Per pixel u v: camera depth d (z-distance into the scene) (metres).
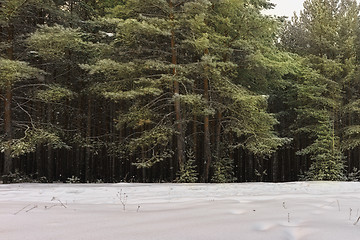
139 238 2.33
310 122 20.97
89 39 16.11
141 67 13.59
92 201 5.59
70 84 17.89
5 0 12.40
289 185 9.00
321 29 21.39
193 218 3.13
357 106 20.03
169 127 13.42
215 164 15.35
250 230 2.52
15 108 16.53
